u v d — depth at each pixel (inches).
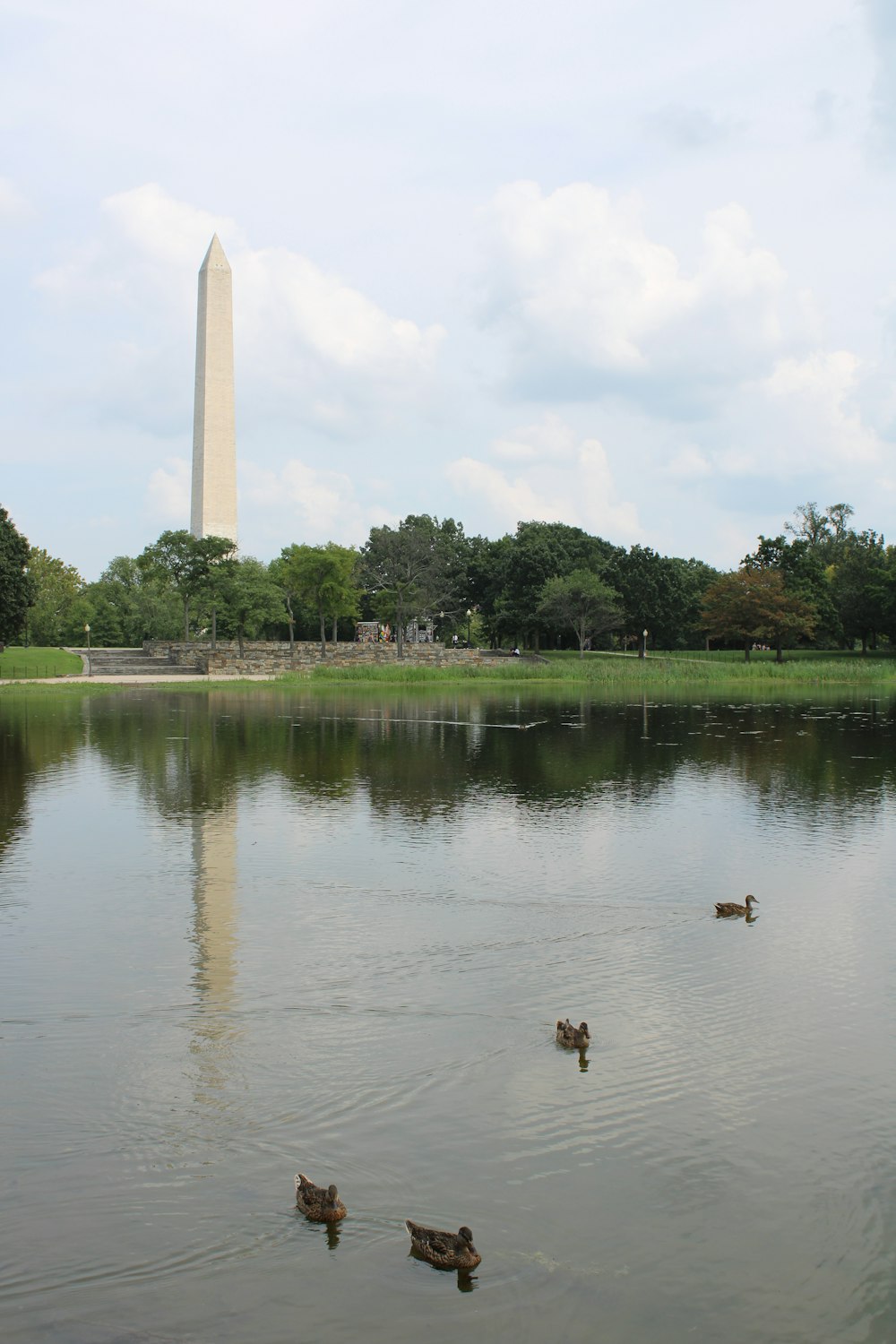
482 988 504.4
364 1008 480.7
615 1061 428.5
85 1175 348.2
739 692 2832.2
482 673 3331.7
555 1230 324.8
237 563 3804.1
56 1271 304.5
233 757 1330.0
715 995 496.4
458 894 669.3
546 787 1101.1
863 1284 302.5
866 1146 368.8
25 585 2977.4
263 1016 471.5
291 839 832.9
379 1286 300.2
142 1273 304.2
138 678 3201.3
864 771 1227.2
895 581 4500.5
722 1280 303.3
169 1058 430.0
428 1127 377.7
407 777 1165.7
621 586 4741.6
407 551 4874.5
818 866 745.6
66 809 961.5
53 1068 421.1
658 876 714.2
